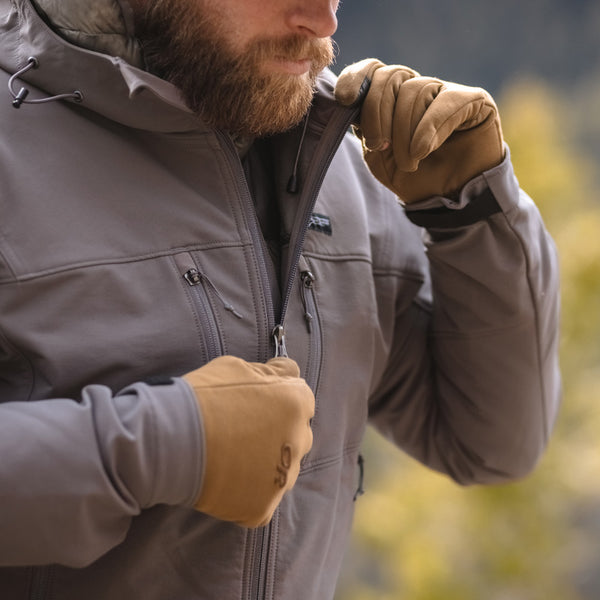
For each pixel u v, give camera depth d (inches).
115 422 59.2
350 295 79.8
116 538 62.3
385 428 99.1
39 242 65.2
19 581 67.4
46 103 69.3
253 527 64.3
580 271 499.8
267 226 78.0
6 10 73.4
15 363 66.6
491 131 77.1
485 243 80.6
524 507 479.2
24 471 57.4
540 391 89.9
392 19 3368.6
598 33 3309.5
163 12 69.0
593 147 2524.6
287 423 63.3
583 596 565.3
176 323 68.0
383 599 491.5
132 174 69.7
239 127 71.1
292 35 68.1
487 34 3348.9
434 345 92.4
